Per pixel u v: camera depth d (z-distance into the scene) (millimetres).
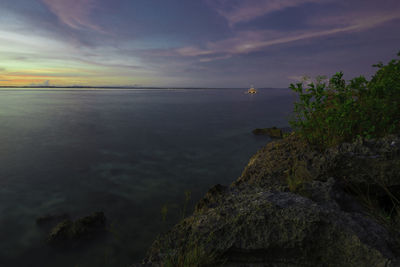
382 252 2066
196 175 14945
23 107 68438
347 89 4074
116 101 106000
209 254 2482
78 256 7266
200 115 49750
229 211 2812
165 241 2805
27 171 15602
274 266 2363
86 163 17391
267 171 4629
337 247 2244
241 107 71000
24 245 8039
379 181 3223
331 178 3334
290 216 2449
